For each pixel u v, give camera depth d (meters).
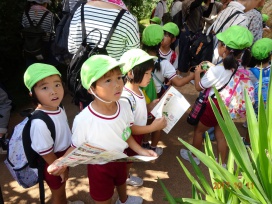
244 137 3.44
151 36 2.50
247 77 2.48
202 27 5.38
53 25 4.13
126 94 1.98
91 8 2.23
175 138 3.47
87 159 1.54
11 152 1.95
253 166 1.41
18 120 3.69
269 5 5.64
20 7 4.37
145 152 1.86
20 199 2.49
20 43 4.46
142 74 1.93
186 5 5.10
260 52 2.71
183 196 2.58
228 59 2.31
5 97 3.02
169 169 2.92
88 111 1.67
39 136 1.71
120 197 2.31
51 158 1.78
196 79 2.60
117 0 2.28
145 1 9.64
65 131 1.87
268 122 1.27
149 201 2.51
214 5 5.28
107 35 2.20
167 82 2.96
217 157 3.11
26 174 1.98
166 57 3.11
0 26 4.08
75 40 2.33
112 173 1.88
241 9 3.35
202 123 2.71
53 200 2.08
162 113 2.05
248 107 1.39
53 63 4.14
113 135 1.71
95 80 1.50
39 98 1.73
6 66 4.55
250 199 1.21
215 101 2.49
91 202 2.48
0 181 2.69
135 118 2.03
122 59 2.00
